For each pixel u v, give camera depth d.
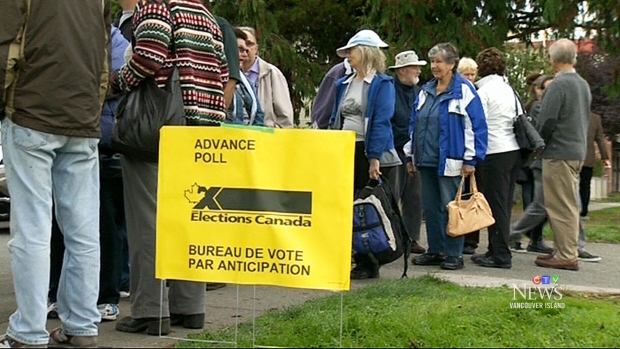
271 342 4.92
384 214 7.45
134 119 5.18
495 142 8.48
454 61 8.36
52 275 6.01
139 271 5.40
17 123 4.71
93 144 5.02
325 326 5.20
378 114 7.76
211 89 5.53
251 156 4.79
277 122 8.34
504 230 8.56
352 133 4.67
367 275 7.70
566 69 8.53
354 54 7.94
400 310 5.71
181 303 5.54
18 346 4.74
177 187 4.90
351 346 4.84
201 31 5.49
